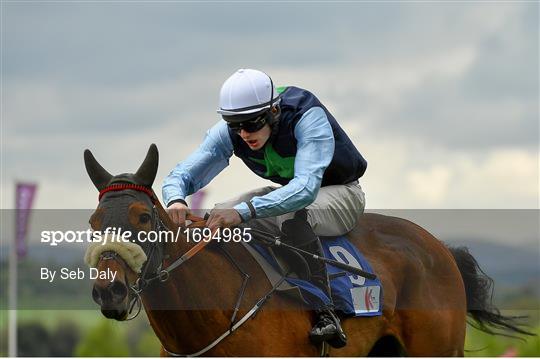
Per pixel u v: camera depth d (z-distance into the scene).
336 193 10.47
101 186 8.73
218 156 10.49
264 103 9.56
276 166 10.16
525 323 12.39
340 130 10.47
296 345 9.37
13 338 18.20
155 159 8.76
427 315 11.03
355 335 10.15
